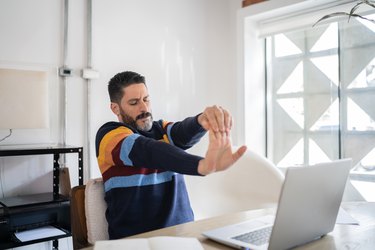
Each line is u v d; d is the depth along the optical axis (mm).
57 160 2012
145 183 1237
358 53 2289
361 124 2293
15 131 1935
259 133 2797
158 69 2531
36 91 1901
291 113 2701
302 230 845
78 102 2148
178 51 2645
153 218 1225
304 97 2611
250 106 2742
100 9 2244
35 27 1989
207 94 2814
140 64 2436
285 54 2719
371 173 2254
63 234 1639
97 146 1218
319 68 2510
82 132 2164
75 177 2135
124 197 1186
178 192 1335
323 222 914
